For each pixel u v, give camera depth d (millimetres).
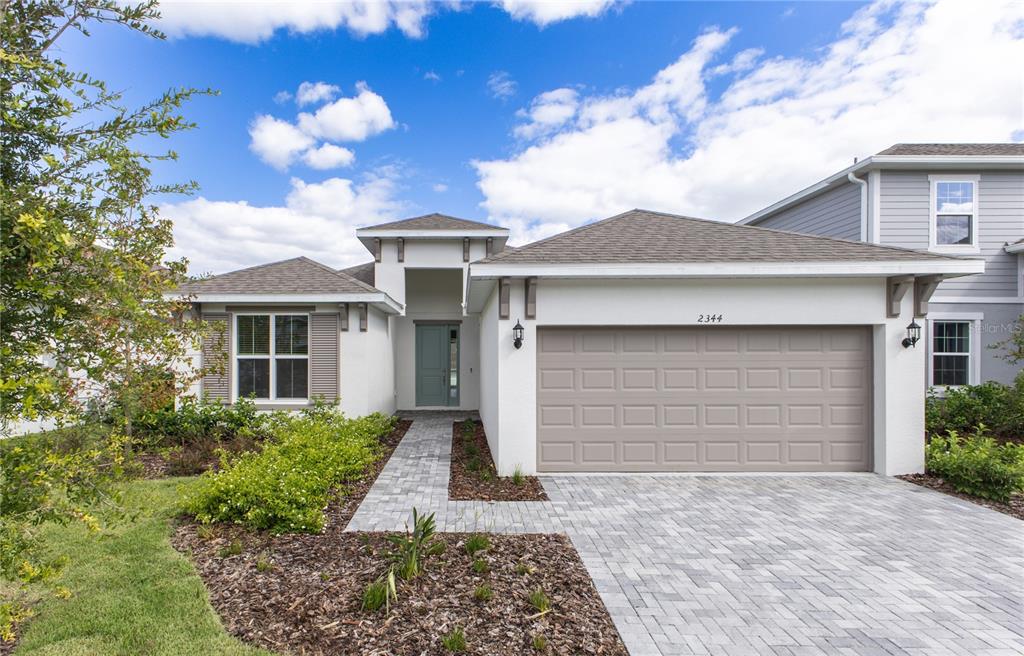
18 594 3484
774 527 5141
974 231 11359
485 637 3047
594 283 7078
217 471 7070
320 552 4238
